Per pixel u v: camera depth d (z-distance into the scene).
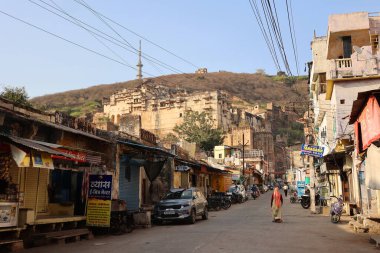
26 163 10.10
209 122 87.75
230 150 73.56
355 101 10.38
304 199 29.31
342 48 26.38
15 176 12.30
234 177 54.62
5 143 10.48
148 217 17.14
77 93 173.88
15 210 10.80
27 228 11.71
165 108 95.62
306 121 40.03
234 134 91.50
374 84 24.03
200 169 33.59
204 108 91.19
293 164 83.00
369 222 14.46
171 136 84.50
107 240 12.68
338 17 26.12
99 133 17.92
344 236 13.38
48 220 12.27
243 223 18.30
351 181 21.34
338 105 24.33
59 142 14.56
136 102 100.19
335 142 25.47
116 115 102.69
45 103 159.75
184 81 184.62
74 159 12.30
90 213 14.09
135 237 13.38
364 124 10.76
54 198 14.34
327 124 29.61
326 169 24.22
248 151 86.50
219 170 41.09
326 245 11.22
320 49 33.38
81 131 15.37
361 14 25.70
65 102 160.88
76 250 10.39
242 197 40.62
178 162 29.50
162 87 111.06
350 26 25.69
